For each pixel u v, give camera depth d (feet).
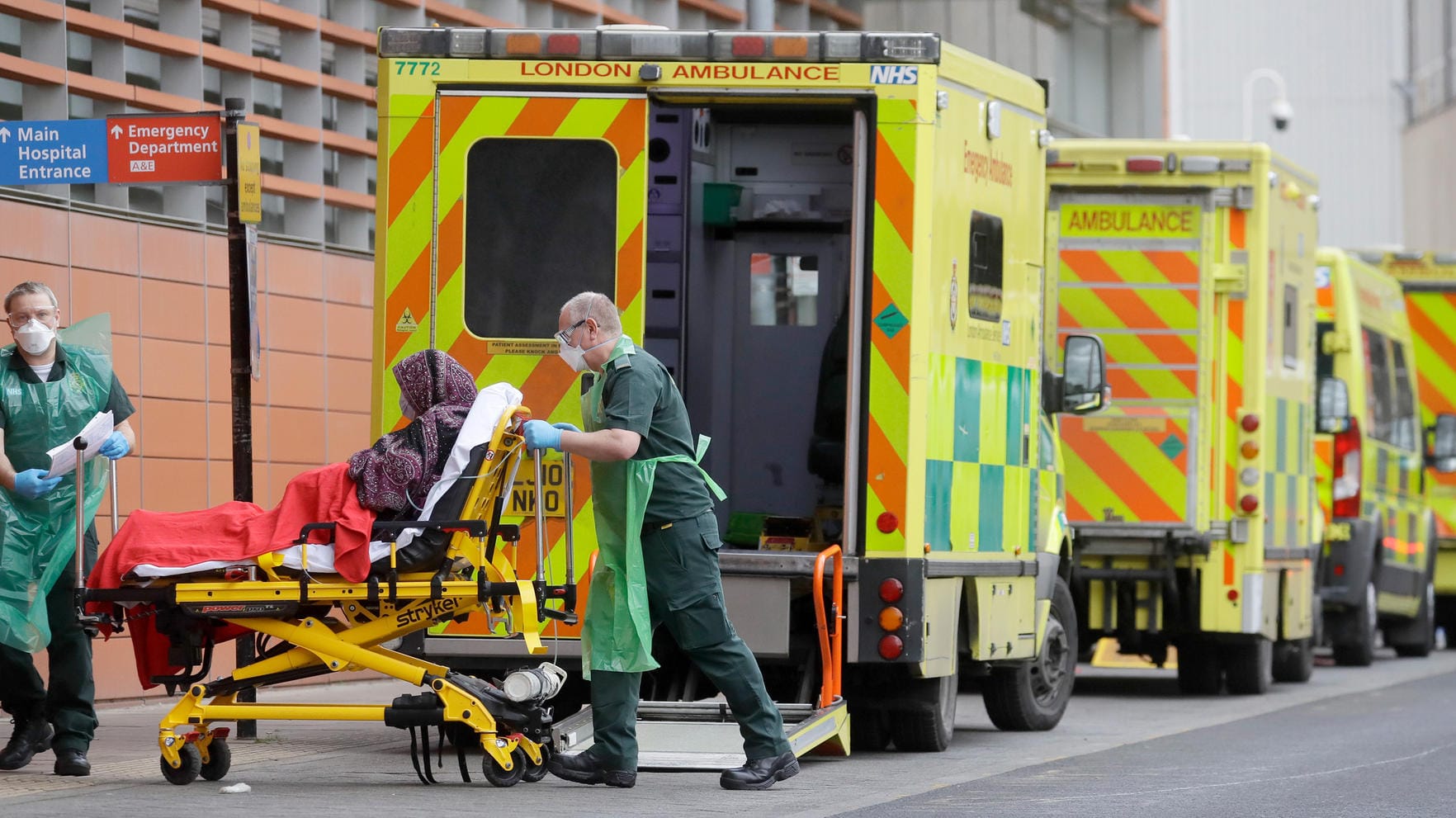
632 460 86.99
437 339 102.53
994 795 92.12
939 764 106.32
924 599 100.68
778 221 116.67
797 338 118.21
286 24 147.64
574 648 100.42
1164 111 274.16
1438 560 232.12
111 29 131.85
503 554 93.35
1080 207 158.40
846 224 116.67
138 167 105.29
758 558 99.35
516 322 102.37
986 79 109.91
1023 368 117.39
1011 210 114.83
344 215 155.94
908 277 100.07
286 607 85.35
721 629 89.04
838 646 99.14
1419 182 552.82
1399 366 217.77
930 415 102.01
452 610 86.38
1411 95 584.81
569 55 102.17
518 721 89.35
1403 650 224.94
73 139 104.58
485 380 102.27
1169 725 133.80
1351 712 145.18
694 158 113.09
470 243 102.63
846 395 106.63
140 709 130.00
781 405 118.11
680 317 104.83
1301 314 171.63
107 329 95.66
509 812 80.59
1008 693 125.70
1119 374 157.99
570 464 87.81
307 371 149.48
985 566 111.24
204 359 139.13
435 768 98.89
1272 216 159.94
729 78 101.45
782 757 90.38
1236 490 157.17
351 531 84.48
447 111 102.73
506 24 167.73
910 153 100.32
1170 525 156.35
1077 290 158.51
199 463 138.31
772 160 116.98
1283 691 168.86
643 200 102.17
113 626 87.97
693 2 184.65
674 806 83.61
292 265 148.05
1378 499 203.62
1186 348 157.28
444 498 85.40
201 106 139.64
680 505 88.38
